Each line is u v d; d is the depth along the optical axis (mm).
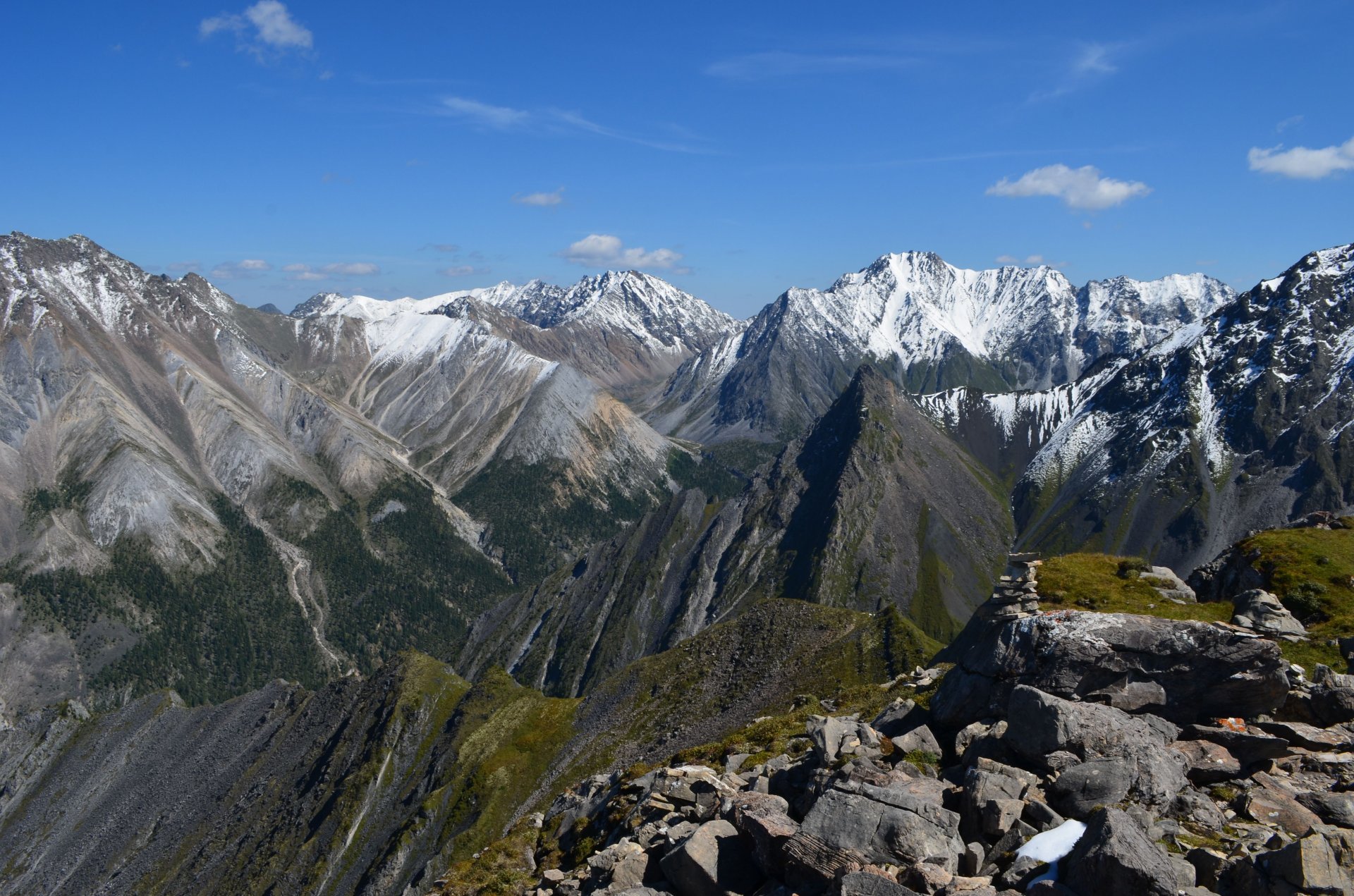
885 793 27984
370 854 115188
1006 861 25188
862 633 111062
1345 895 21469
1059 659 33719
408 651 160000
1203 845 25000
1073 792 27141
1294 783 28906
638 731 112250
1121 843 22719
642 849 33656
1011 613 36594
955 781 30828
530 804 105000
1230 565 60906
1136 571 51844
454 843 101875
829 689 101500
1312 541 58719
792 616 124875
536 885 38938
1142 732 29906
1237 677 32531
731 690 111750
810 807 29844
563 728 122250
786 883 27375
